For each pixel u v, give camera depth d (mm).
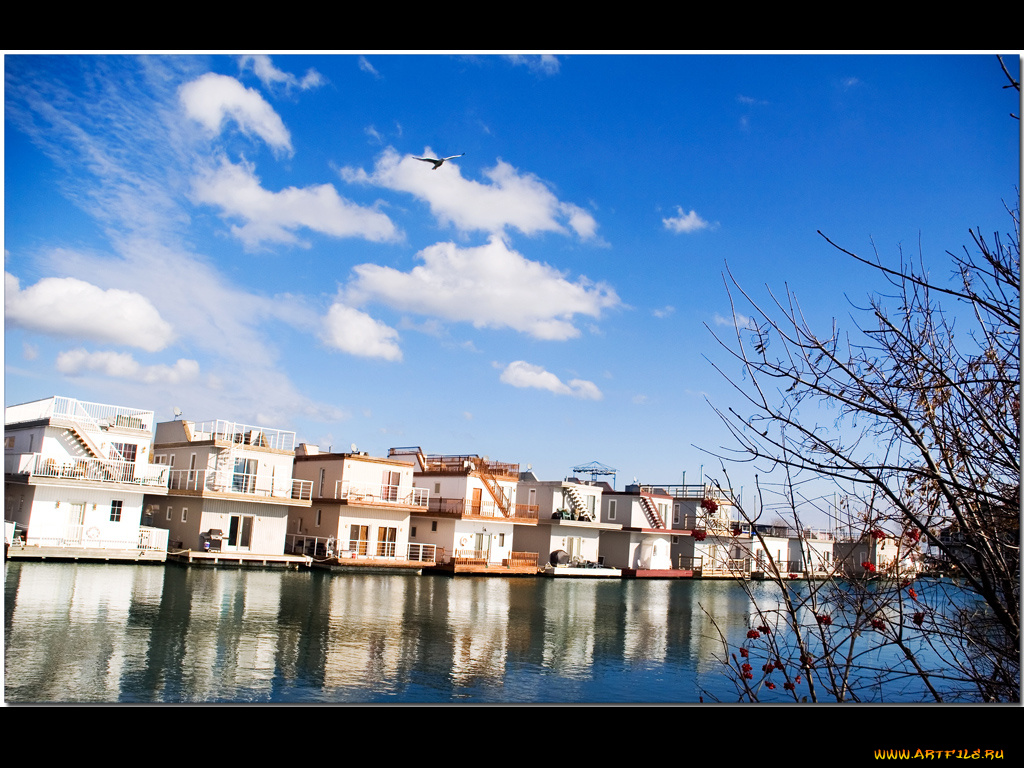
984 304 3963
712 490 4969
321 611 22109
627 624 24594
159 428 37219
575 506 46125
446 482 41875
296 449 41688
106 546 29094
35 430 28656
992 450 4273
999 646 4520
